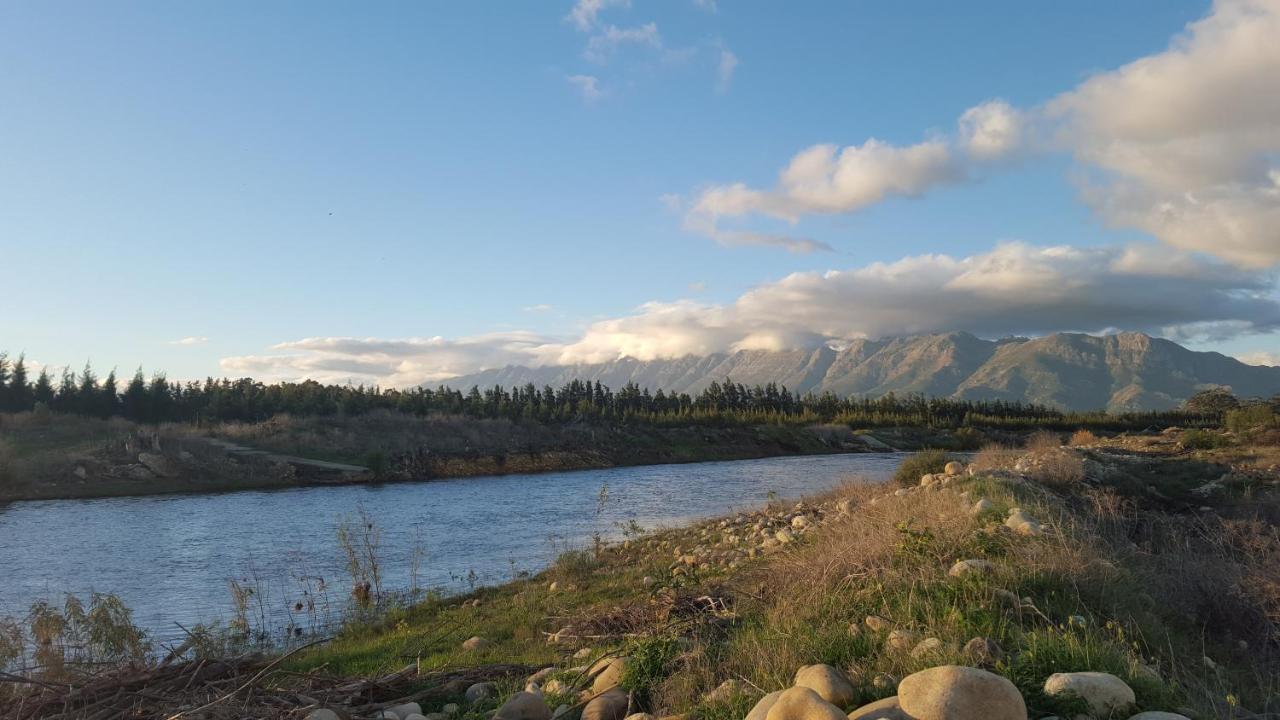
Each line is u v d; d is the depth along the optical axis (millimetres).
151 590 19953
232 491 50469
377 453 62969
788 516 21781
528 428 84125
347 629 13938
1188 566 10055
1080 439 51781
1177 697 5559
